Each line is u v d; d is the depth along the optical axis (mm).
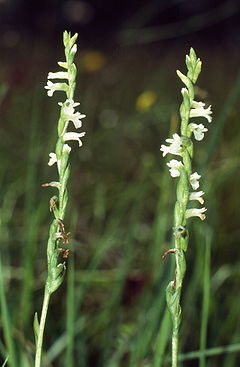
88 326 813
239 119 1189
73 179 1208
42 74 2113
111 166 1329
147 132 1441
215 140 686
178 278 391
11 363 556
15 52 2422
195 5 3168
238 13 3180
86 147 1257
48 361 685
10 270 847
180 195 391
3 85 906
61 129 388
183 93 391
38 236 927
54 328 800
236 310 802
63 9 3311
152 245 901
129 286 875
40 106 1520
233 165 960
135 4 3539
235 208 1055
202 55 2920
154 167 1218
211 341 789
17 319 736
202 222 845
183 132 391
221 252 944
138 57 2500
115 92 1856
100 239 962
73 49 389
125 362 779
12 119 1457
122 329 776
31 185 912
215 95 1875
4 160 1186
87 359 779
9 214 986
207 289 577
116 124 1481
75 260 934
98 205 1083
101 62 1556
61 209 390
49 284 392
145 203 1107
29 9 3213
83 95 1802
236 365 770
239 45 3152
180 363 734
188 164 389
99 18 3408
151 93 1256
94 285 886
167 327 591
